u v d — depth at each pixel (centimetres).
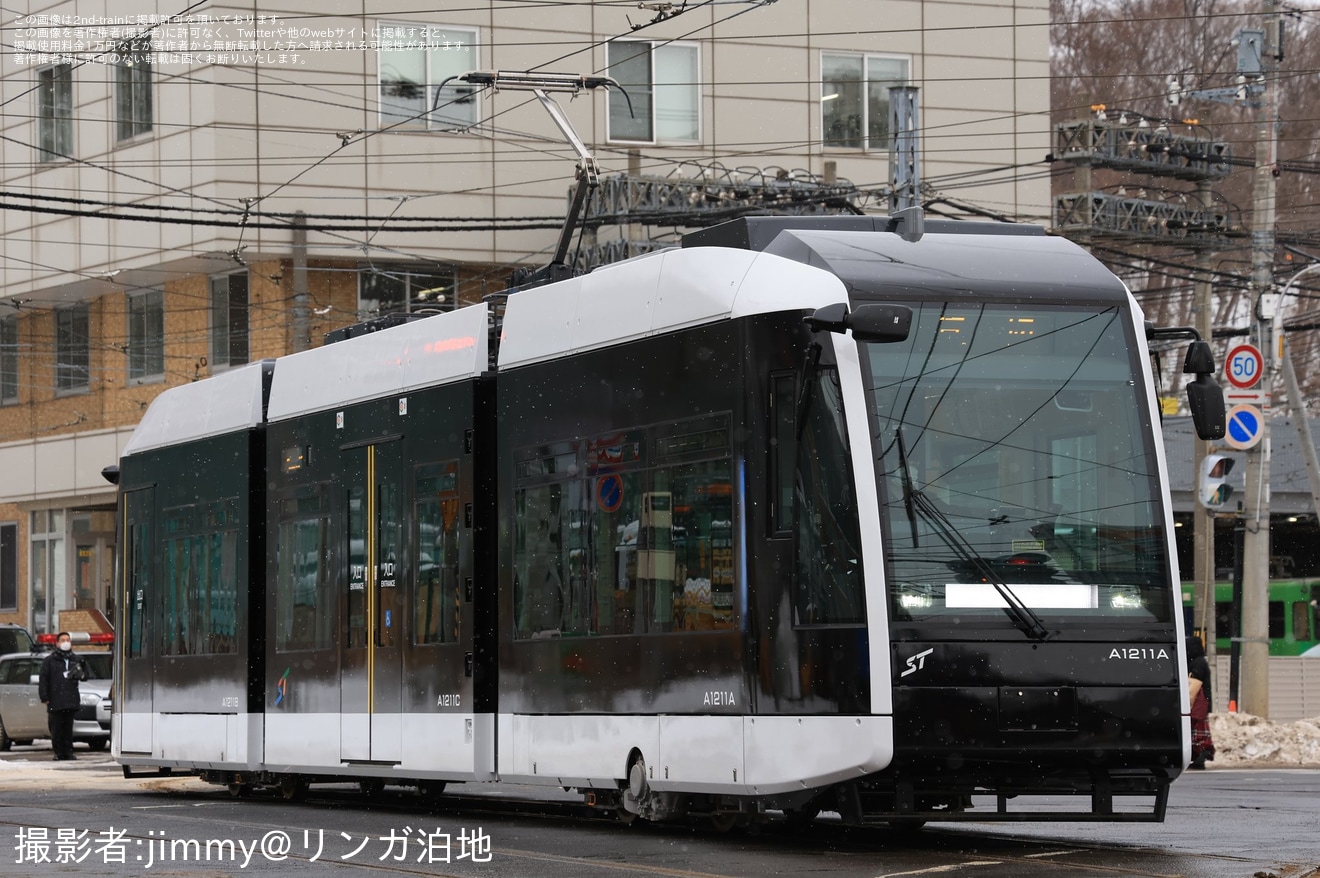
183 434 2469
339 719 2077
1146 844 1585
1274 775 2892
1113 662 1463
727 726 1533
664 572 1616
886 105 5088
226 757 2294
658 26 4831
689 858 1459
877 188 4844
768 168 4594
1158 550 1495
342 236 4572
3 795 2442
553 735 1744
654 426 1639
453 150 4641
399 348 2031
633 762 1648
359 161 4575
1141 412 1522
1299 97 7181
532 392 1806
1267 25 3700
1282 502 4941
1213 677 4034
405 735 1956
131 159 4753
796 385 1502
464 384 1902
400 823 1867
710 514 1567
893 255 1549
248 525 2294
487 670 1856
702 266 1617
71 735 3434
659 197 4425
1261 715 3569
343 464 2106
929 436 1475
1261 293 3647
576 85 2462
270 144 4522
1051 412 1504
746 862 1421
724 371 1562
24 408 5538
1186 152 4884
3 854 1563
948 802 1545
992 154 5172
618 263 1731
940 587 1448
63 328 5400
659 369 1639
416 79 4622
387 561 2011
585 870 1377
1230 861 1417
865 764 1425
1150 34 7381
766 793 1498
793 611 1485
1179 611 1489
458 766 1866
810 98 5003
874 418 1467
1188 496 4747
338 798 2305
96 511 5453
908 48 5106
